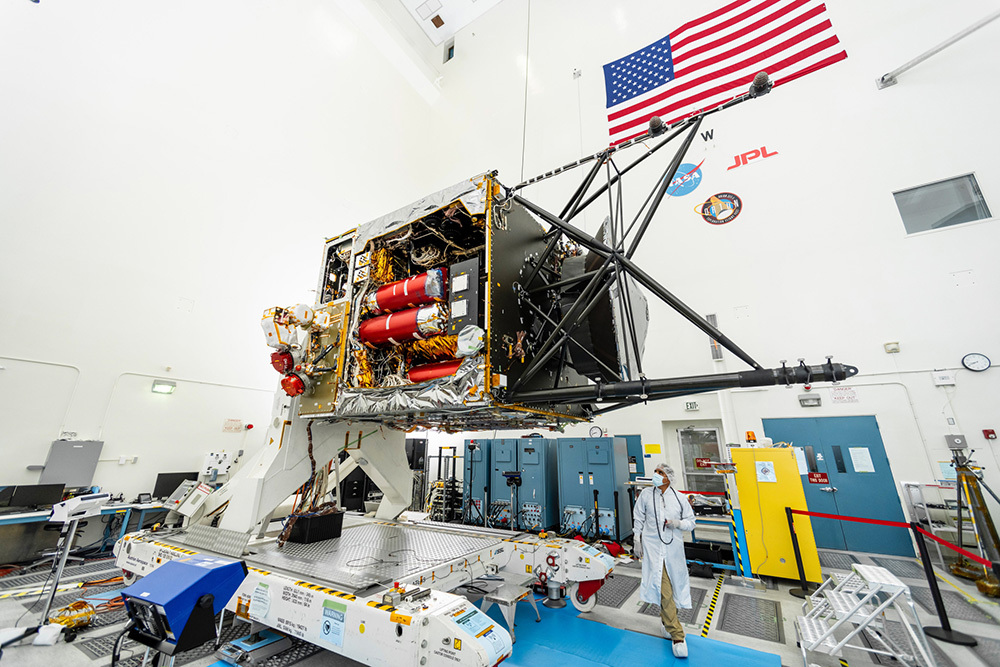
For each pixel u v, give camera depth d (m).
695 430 8.50
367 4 12.33
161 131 7.63
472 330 2.81
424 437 10.13
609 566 4.03
